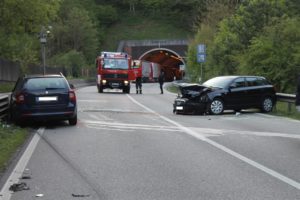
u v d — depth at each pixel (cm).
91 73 10156
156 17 14225
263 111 2580
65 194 873
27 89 1862
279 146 1404
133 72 4881
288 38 3622
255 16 4469
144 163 1151
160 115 2388
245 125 1947
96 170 1076
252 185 933
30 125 1948
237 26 4600
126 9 14812
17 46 5081
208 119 2194
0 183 959
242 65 3834
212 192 881
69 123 1947
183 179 986
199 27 7144
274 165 1125
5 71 4528
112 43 13112
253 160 1185
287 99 2558
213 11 6769
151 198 844
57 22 10450
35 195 866
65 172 1059
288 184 941
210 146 1400
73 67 8975
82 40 10769
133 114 2428
